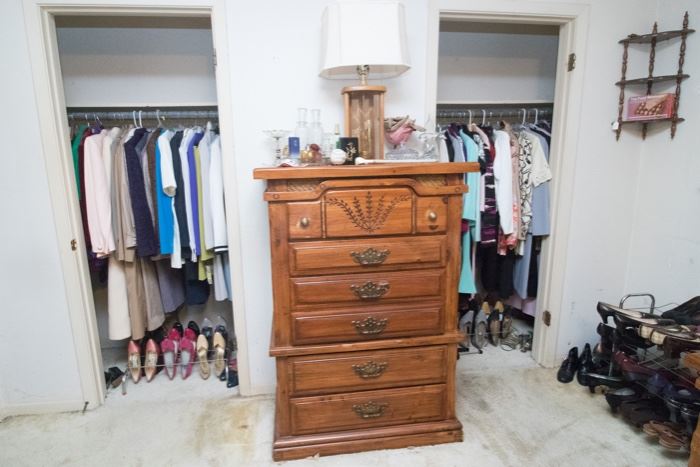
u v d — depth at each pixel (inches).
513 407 77.3
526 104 100.6
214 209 78.0
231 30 69.9
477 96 107.1
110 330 83.3
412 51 74.7
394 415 66.2
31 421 75.5
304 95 73.4
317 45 72.1
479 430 70.8
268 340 81.4
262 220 76.7
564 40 81.2
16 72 66.8
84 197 77.5
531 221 89.1
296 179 57.1
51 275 73.9
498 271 96.7
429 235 61.1
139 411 78.2
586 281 89.4
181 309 104.4
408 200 59.1
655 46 80.4
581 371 84.2
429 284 62.0
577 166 84.0
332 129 75.1
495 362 94.7
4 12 64.9
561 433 70.0
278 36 71.1
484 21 78.7
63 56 91.3
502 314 103.4
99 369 80.1
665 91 79.6
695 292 76.0
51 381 77.4
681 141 77.1
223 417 76.0
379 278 61.0
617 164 85.5
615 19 79.3
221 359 89.1
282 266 59.1
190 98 96.2
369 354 63.4
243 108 72.6
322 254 58.7
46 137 69.2
